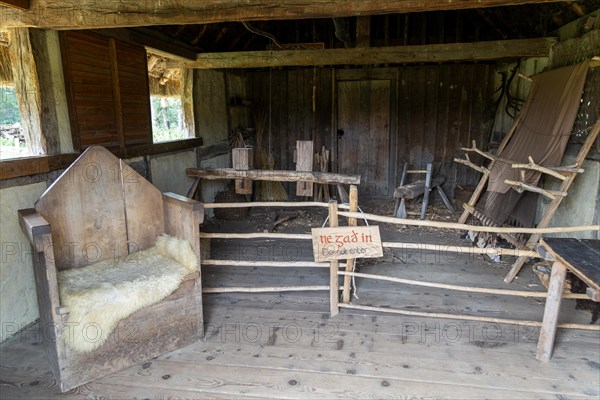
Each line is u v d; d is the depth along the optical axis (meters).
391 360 2.25
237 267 3.64
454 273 3.45
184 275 2.30
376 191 6.45
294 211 5.36
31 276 2.66
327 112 6.27
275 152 6.50
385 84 6.15
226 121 5.94
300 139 6.39
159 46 4.13
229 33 5.54
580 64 3.20
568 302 2.93
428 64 5.93
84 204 2.37
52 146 2.86
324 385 2.05
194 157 5.02
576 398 1.95
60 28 2.69
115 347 2.11
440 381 2.07
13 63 2.71
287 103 6.34
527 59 4.91
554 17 4.05
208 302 2.97
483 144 6.02
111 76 3.51
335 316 2.76
